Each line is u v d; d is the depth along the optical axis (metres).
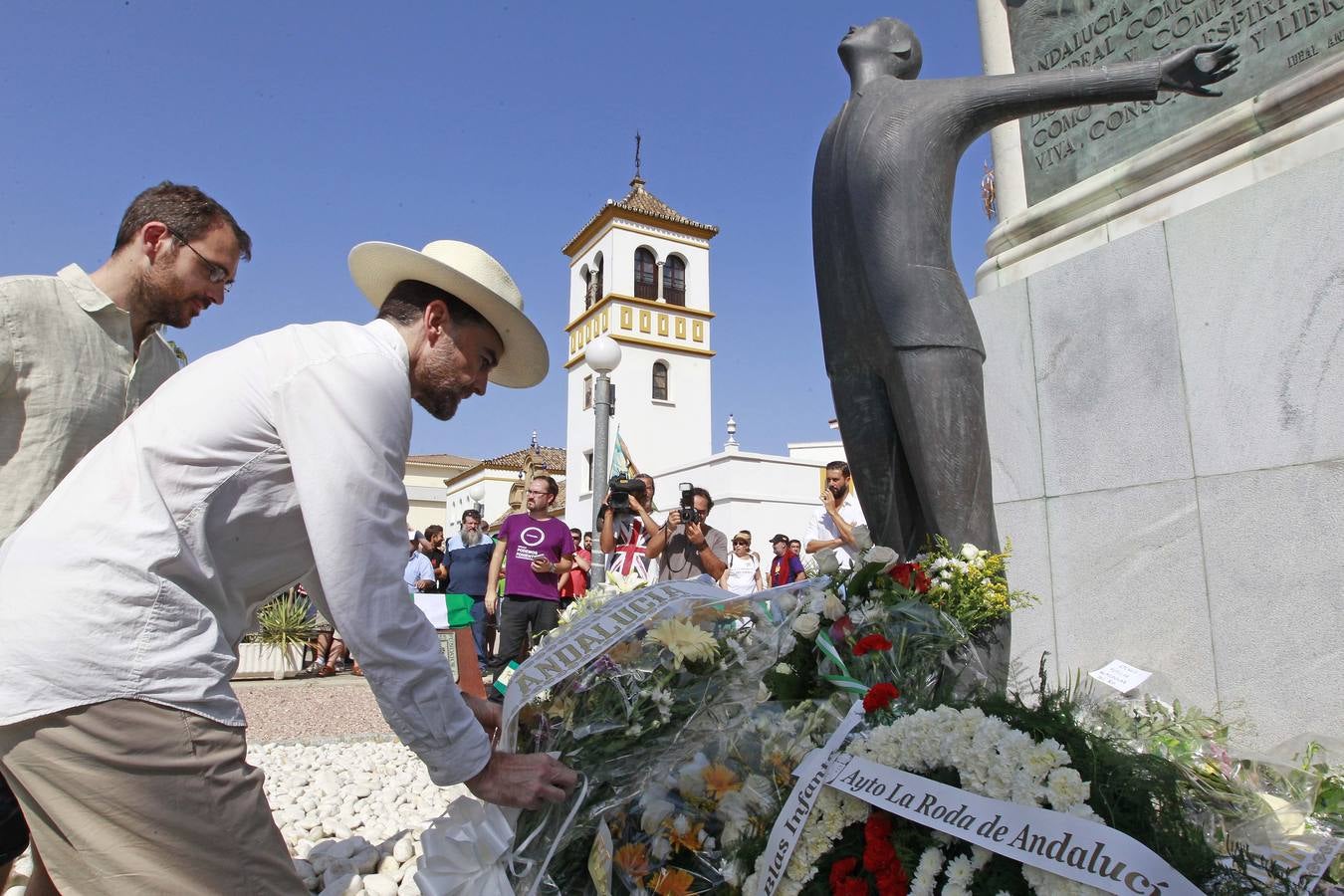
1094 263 3.67
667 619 1.97
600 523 7.27
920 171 2.98
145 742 1.45
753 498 24.12
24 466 2.18
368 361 1.65
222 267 2.41
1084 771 1.42
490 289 1.84
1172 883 1.24
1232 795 1.67
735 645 1.96
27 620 1.45
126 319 2.37
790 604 2.00
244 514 1.62
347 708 8.48
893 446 3.16
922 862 1.40
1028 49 4.40
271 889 1.59
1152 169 3.72
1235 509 3.09
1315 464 2.88
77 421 2.24
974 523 2.90
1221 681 3.06
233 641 1.72
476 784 1.66
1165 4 3.78
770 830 1.65
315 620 12.88
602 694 1.90
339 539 1.51
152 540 1.52
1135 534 3.39
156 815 1.46
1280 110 3.30
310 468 1.54
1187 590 3.20
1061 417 3.72
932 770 1.50
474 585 9.35
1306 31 3.28
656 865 1.74
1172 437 3.31
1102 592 3.47
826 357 3.27
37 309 2.20
